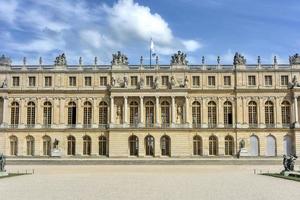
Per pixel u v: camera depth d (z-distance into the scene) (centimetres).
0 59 12531
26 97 12438
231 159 10912
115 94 12231
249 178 6219
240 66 12400
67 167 9306
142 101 12231
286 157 7081
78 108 12388
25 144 12306
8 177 6406
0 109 12406
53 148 12200
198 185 5169
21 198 3972
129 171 8012
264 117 12212
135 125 12125
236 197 4050
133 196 4119
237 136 12156
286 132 12138
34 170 8288
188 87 12325
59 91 12419
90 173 7475
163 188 4834
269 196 4106
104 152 12250
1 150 12200
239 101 12294
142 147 12056
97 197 4050
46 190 4631
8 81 12481
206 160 10600
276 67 12362
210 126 12206
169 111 12269
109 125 12125
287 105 12262
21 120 12350
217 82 12394
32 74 12531
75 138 12312
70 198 3978
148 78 12425
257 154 12094
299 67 12319
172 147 12025
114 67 12450
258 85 12319
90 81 12494
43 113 12419
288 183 5397
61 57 12594
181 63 12431
